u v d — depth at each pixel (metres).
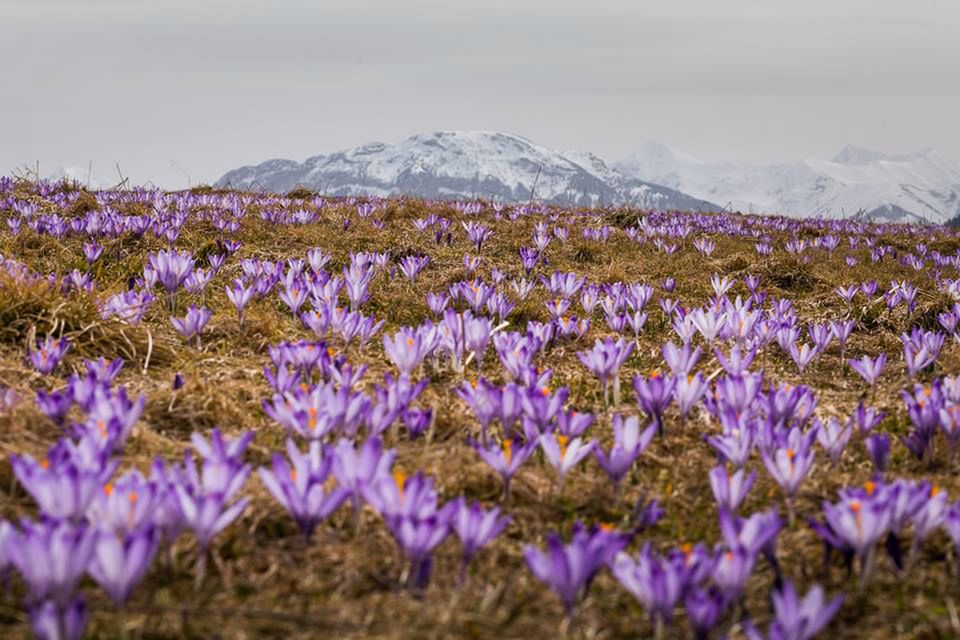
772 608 3.30
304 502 3.43
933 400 4.86
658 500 4.27
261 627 3.09
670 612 2.90
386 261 10.86
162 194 18.02
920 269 14.61
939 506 3.52
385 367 6.51
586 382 6.53
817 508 4.31
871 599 3.44
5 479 4.04
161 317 7.66
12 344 6.13
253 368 6.25
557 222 16.55
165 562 3.38
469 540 3.29
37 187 17.17
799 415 5.13
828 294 11.22
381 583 3.44
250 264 9.12
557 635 3.13
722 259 13.88
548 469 4.57
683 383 5.15
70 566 2.71
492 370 6.59
